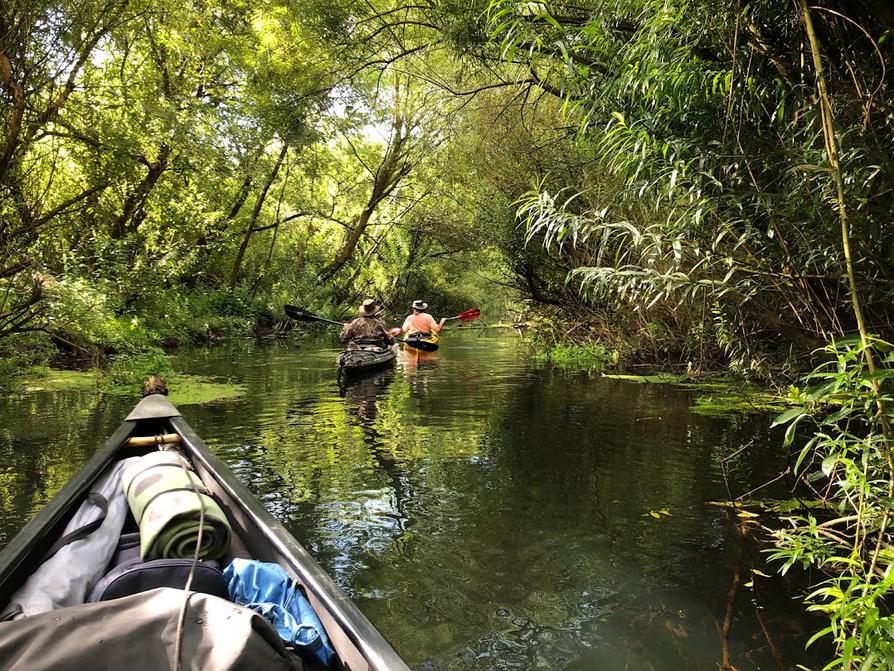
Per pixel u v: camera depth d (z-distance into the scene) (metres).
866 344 1.78
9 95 7.50
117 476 2.77
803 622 2.35
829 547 2.51
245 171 14.64
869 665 1.54
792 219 2.63
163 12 11.49
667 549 2.99
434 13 7.15
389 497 3.71
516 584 2.67
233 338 16.27
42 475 4.07
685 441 4.96
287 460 4.48
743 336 4.52
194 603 1.46
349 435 5.25
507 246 10.48
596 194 6.57
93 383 8.02
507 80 8.07
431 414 6.15
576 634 2.29
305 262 22.73
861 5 2.51
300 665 1.48
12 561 1.91
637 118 3.23
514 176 9.75
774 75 2.95
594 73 3.62
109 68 12.50
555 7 5.05
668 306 7.09
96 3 8.10
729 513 3.43
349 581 2.69
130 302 11.34
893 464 1.81
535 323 13.95
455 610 2.46
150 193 12.82
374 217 24.38
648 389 7.57
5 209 8.35
